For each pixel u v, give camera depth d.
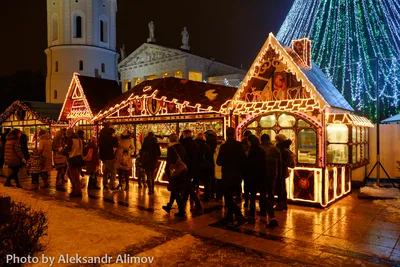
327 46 18.41
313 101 8.66
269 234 6.45
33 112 17.73
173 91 12.20
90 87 15.30
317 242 6.02
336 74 18.33
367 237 6.28
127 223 7.02
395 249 5.72
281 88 9.52
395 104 17.81
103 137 10.57
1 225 5.01
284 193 8.19
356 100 18.25
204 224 7.07
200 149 9.04
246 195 8.38
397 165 11.77
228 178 6.96
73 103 15.74
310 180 8.56
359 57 17.62
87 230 6.49
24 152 11.53
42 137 10.86
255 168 7.02
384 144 11.95
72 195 9.62
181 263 5.11
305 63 9.61
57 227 6.65
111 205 8.66
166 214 7.84
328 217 7.59
